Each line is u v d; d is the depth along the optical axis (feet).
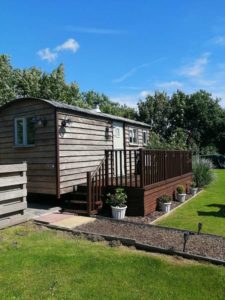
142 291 13.28
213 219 27.66
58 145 29.99
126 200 29.14
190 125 118.01
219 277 14.70
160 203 31.30
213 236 20.51
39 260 16.35
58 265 15.80
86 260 16.49
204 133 117.39
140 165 28.76
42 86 95.40
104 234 21.09
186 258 17.19
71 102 98.68
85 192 31.27
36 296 12.72
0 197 22.34
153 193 30.96
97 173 30.68
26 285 13.66
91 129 35.63
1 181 22.45
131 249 18.67
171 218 28.09
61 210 29.12
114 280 14.26
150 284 13.93
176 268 15.70
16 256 16.87
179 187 37.88
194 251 17.69
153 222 26.37
